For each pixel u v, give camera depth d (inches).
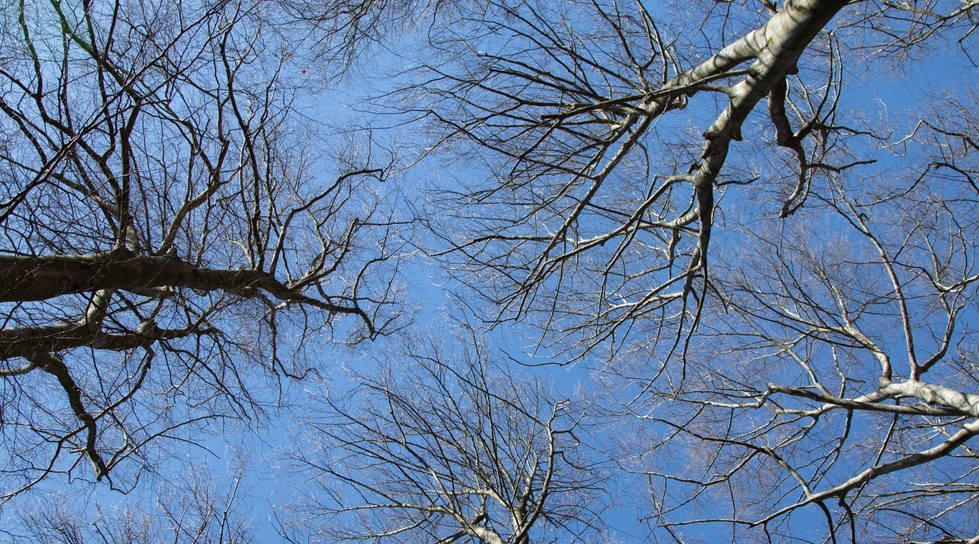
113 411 219.9
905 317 244.1
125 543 253.1
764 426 272.1
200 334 236.4
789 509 205.9
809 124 200.2
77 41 188.2
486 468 262.1
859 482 203.6
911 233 253.9
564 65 209.5
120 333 233.1
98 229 186.9
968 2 240.1
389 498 246.5
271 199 257.4
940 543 212.1
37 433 193.6
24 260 171.0
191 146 223.5
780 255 275.6
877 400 246.4
